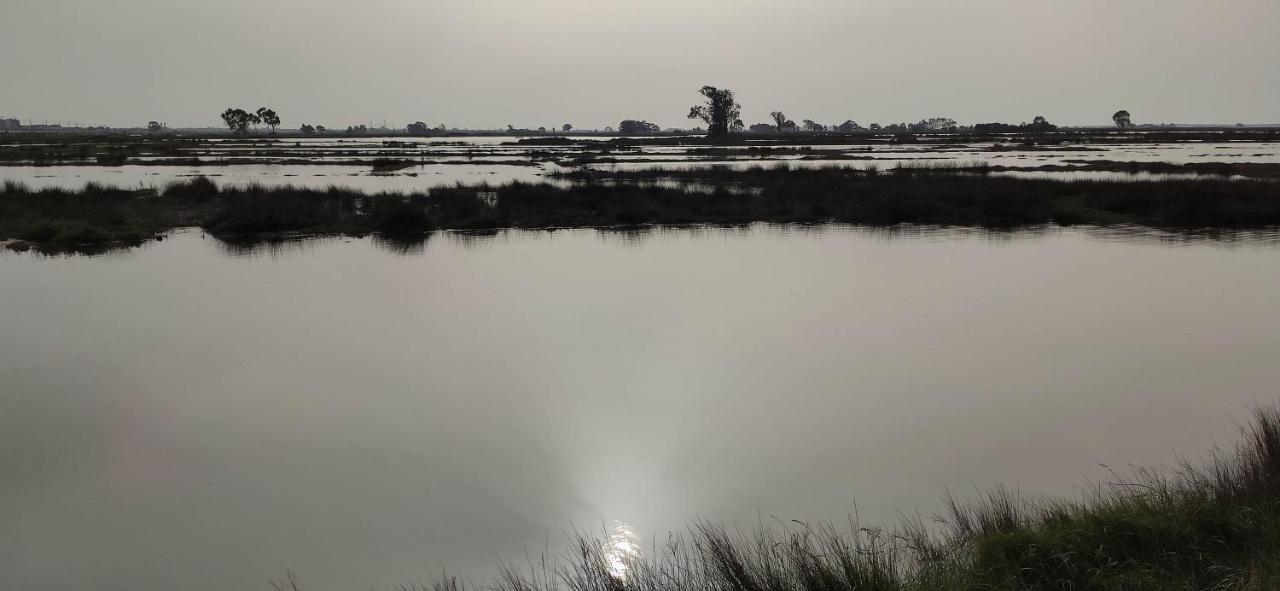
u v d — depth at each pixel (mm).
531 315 15016
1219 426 9297
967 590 5094
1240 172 41031
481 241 23781
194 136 168625
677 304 15711
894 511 7465
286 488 8391
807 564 5586
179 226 26359
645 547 6988
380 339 13586
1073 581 5086
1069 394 10531
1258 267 18750
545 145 98375
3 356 12703
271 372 11961
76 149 81688
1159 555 5328
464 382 11461
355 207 29234
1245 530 5520
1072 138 104688
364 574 6734
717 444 9234
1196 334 13273
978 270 18703
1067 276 17953
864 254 21016
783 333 13617
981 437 9203
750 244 22828
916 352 12422
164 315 15219
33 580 6762
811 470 8500
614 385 11273
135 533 7508
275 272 19203
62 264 20312
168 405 10648
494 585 6453
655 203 29484
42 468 8844
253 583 6684
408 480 8508
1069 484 7867
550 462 8914
